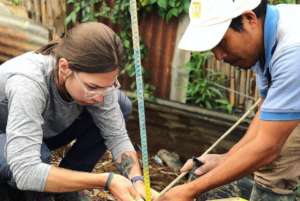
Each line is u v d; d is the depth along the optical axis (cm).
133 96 405
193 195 210
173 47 389
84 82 207
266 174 269
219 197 299
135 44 191
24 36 388
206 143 402
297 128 254
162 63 395
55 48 224
